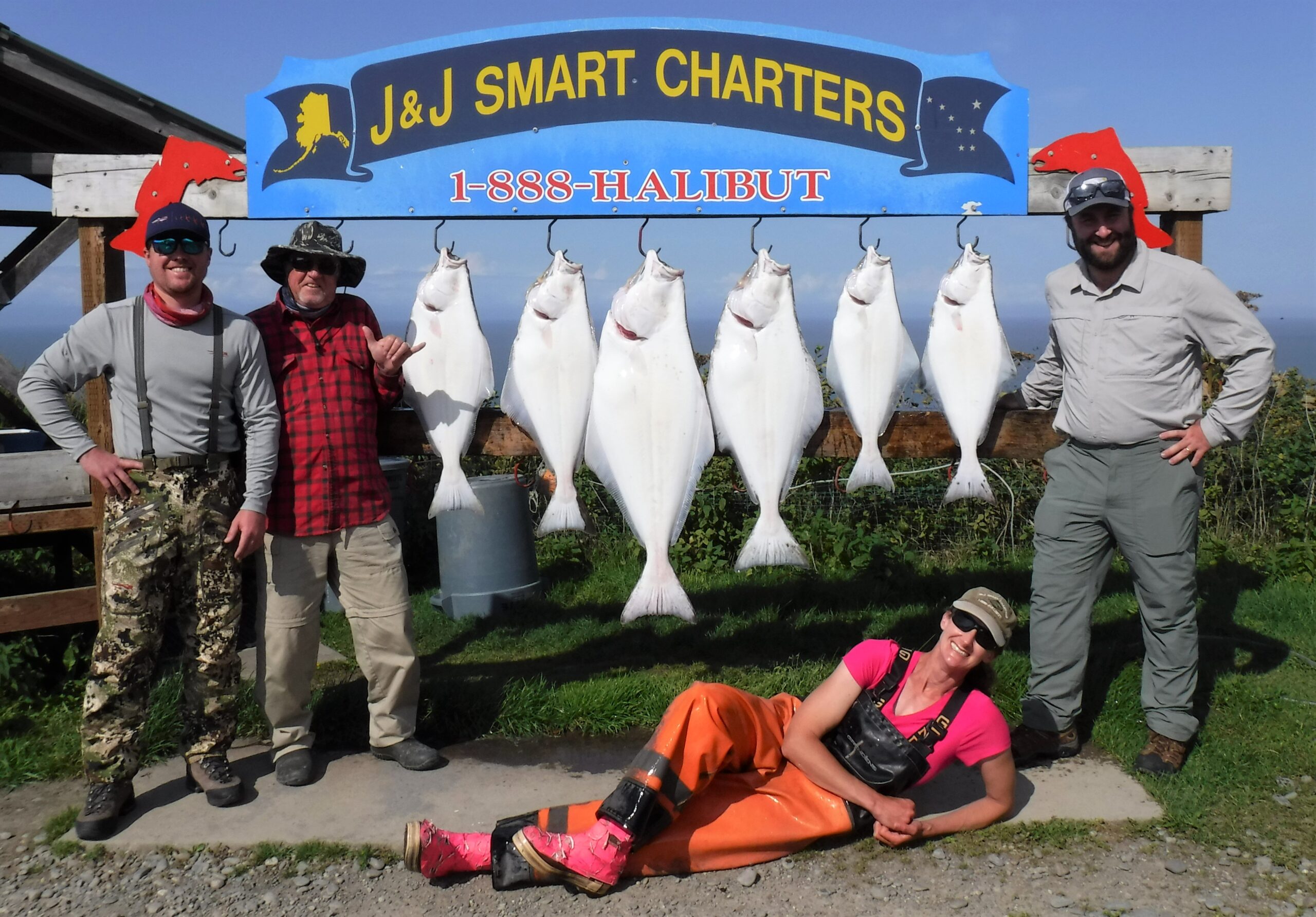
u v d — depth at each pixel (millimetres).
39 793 3686
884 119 3967
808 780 3158
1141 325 3443
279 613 3613
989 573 6453
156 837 3293
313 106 3957
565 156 3951
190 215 3180
